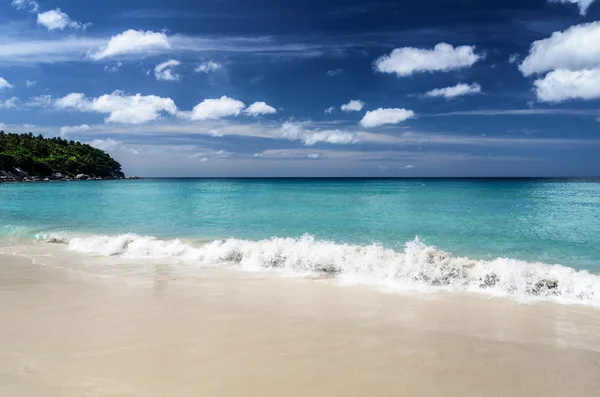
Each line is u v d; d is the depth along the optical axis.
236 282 9.06
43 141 155.75
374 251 10.73
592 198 36.47
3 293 8.00
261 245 11.79
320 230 17.70
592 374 4.66
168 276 9.66
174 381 4.30
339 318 6.54
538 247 13.68
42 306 7.07
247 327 6.04
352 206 29.11
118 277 9.52
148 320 6.33
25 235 16.33
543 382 4.45
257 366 4.70
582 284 8.26
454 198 37.47
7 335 5.64
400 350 5.25
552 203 31.09
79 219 21.95
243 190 58.34
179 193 49.66
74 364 4.69
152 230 17.97
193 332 5.80
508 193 46.53
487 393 4.19
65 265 10.93
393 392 4.16
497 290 8.46
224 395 4.02
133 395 3.98
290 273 10.02
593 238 15.26
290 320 6.39
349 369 4.67
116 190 58.34
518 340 5.70
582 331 6.11
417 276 9.27
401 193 47.62
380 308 7.14
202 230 17.95
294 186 78.50
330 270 10.25
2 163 109.75
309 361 4.86
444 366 4.80
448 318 6.64
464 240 15.07
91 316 6.52
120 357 4.91
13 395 3.95
